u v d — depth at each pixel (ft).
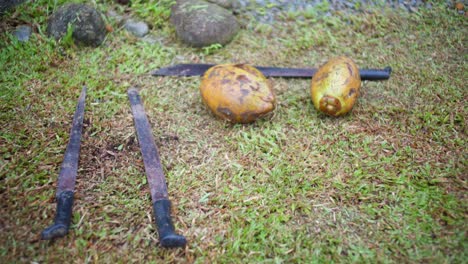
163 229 3.27
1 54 4.96
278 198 3.73
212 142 4.26
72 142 4.01
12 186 3.67
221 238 3.41
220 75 4.30
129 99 4.65
